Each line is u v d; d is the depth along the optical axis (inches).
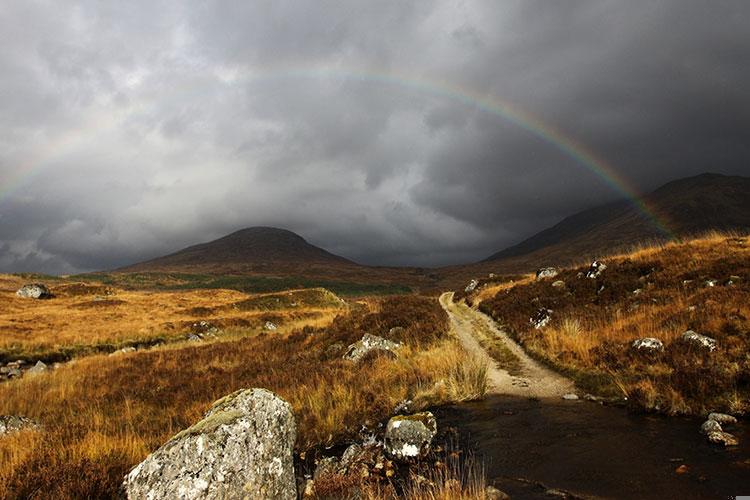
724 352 432.5
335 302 3078.2
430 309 1268.5
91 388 688.4
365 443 396.8
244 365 810.2
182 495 220.8
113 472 305.1
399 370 617.3
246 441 248.4
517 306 1031.0
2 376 970.7
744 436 308.8
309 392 521.0
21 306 2065.7
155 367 861.2
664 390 401.7
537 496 258.8
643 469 276.7
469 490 267.7
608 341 576.4
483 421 415.2
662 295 686.5
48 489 272.8
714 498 232.5
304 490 307.3
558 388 505.4
